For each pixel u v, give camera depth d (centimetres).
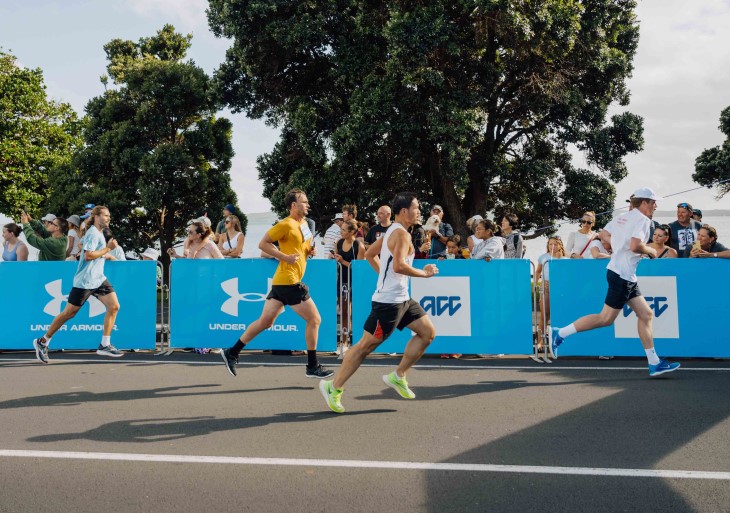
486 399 559
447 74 1870
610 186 2161
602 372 694
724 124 2958
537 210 2208
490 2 1680
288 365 750
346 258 905
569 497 327
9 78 3203
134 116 2784
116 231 2656
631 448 411
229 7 1967
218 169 2891
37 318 870
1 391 600
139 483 351
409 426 468
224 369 721
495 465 378
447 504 319
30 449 414
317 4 1969
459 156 1786
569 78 2011
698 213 980
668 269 773
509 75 1983
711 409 516
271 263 829
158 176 2647
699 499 323
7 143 3098
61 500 327
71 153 3284
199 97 2725
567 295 786
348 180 2042
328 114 2128
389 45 1797
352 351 510
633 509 311
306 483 349
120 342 855
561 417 492
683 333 770
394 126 1806
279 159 2325
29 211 3164
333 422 480
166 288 884
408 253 525
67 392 595
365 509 313
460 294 802
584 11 1903
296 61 2116
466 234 2050
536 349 790
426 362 769
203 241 870
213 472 368
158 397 571
